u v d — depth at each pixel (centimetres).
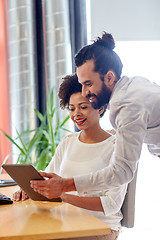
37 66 388
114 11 405
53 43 377
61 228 133
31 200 180
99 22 403
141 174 446
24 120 376
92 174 156
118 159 154
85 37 394
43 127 352
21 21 374
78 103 195
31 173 153
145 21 412
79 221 142
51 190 153
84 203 177
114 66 165
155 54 431
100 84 163
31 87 377
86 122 195
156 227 373
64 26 377
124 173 155
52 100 348
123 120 153
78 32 389
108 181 154
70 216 149
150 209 416
